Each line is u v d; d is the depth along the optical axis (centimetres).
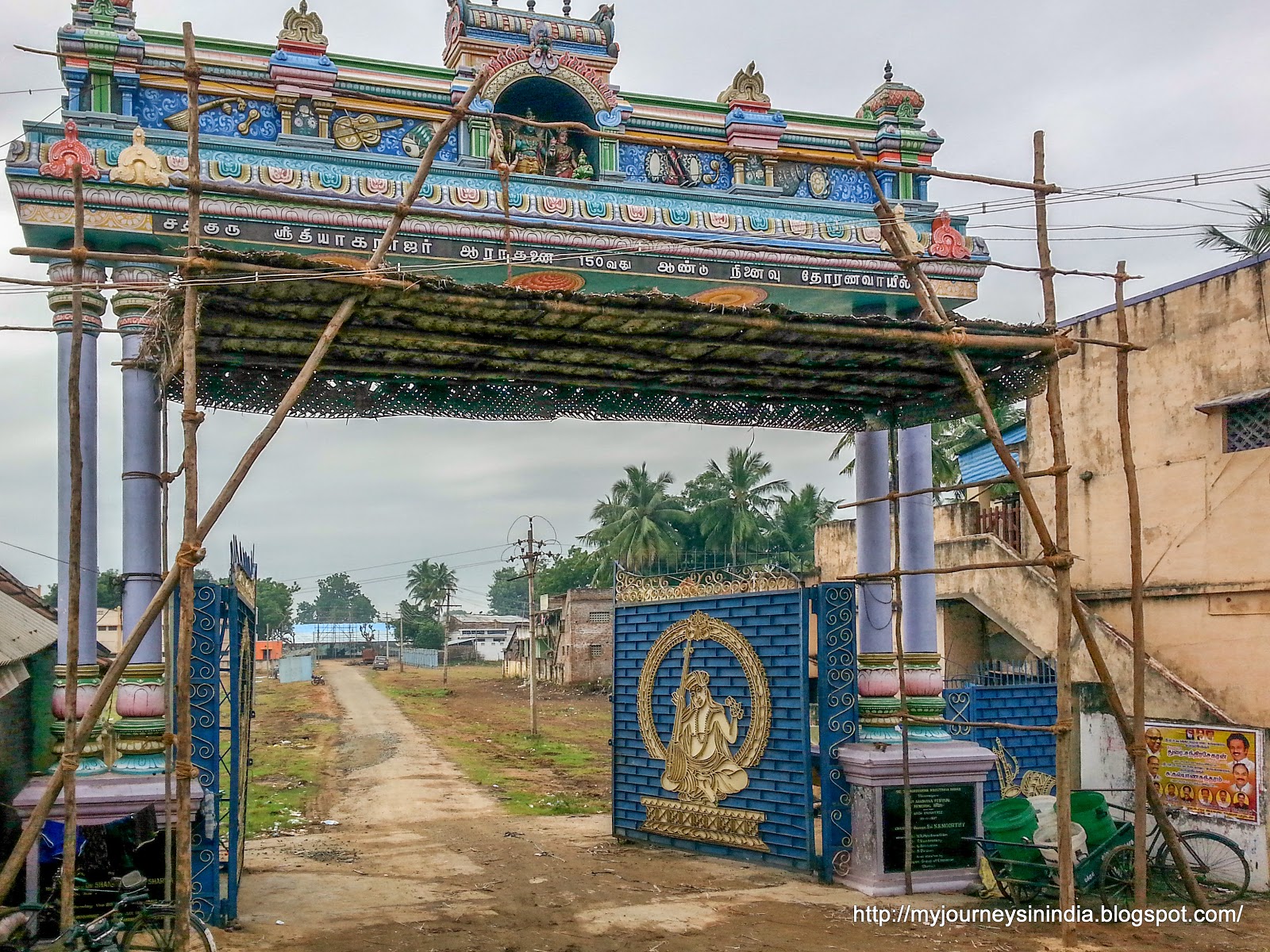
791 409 1107
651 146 1089
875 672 1103
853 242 1086
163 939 728
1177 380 1264
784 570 1163
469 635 10200
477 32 1060
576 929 900
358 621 15600
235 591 931
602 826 1447
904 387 1026
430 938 870
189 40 673
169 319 733
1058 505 831
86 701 872
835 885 1056
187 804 660
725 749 1206
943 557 1667
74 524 702
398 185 961
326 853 1255
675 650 1288
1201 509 1225
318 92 979
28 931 769
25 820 830
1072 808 984
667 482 4788
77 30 913
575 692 4594
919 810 1046
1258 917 926
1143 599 1252
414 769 2178
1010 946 845
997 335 838
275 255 665
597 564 6159
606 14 1116
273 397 945
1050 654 1435
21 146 857
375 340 825
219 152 932
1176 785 1123
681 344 858
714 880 1084
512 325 799
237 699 933
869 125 1159
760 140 1102
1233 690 1170
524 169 1037
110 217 875
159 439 905
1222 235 2248
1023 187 851
